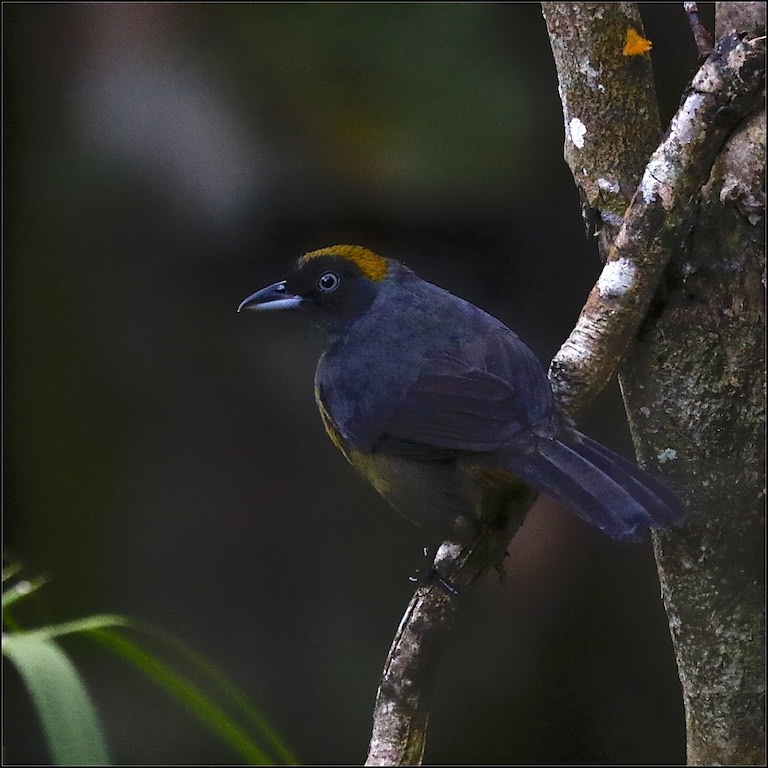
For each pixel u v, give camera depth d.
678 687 11.54
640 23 7.06
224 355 12.18
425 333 8.20
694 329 6.85
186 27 11.17
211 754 11.52
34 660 5.84
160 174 11.48
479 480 7.70
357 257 8.80
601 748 11.47
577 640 11.80
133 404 12.08
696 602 7.02
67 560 11.80
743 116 6.49
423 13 10.78
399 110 10.91
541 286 11.94
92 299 11.95
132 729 11.55
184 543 12.01
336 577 11.98
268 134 11.23
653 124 7.17
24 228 11.73
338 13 10.84
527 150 10.98
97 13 11.30
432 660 6.86
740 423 6.89
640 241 6.75
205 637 11.77
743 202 6.60
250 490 12.14
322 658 11.76
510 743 11.54
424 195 11.34
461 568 7.64
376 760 6.72
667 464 7.06
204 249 11.85
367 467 8.41
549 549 11.86
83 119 11.47
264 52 11.06
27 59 11.38
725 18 6.59
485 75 10.84
